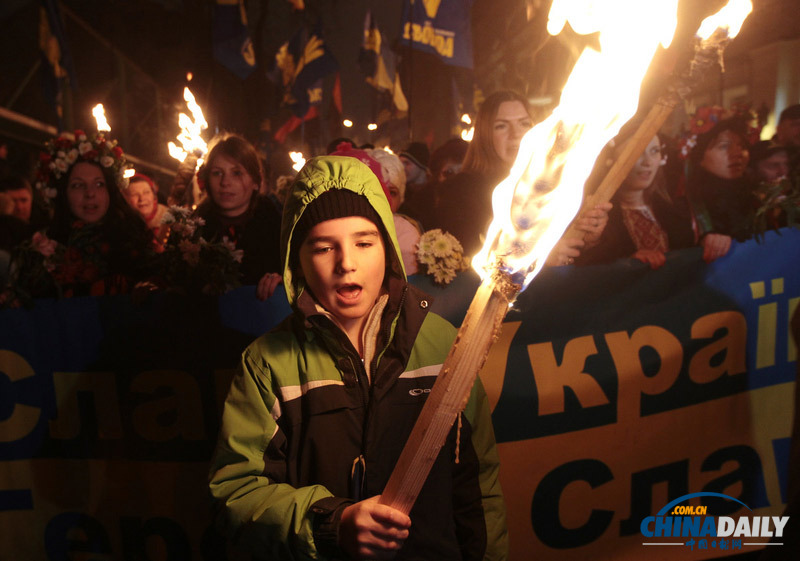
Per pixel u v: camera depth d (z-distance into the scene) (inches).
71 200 104.7
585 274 89.4
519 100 109.8
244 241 107.6
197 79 504.1
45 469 89.6
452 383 34.4
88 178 104.9
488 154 110.2
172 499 88.3
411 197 144.9
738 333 92.4
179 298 88.7
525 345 88.4
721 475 91.5
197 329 88.6
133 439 89.1
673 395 91.0
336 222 50.0
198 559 87.2
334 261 50.1
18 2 355.6
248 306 88.0
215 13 345.1
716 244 92.2
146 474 88.8
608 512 89.2
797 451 50.9
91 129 456.8
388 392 53.1
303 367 53.1
